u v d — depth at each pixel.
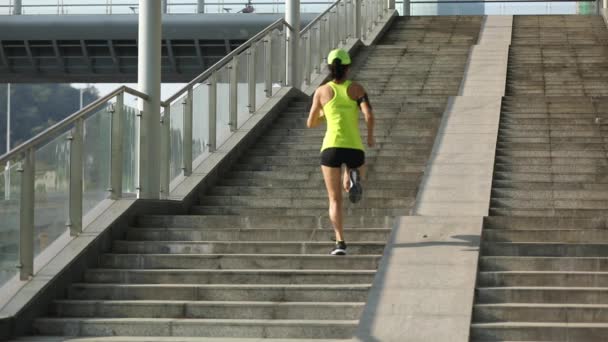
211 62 34.31
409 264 9.19
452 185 11.91
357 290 9.02
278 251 10.05
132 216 10.84
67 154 9.98
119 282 9.62
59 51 34.03
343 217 10.59
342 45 21.86
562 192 11.72
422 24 26.75
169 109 12.06
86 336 8.74
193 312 8.97
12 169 8.95
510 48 22.05
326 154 9.70
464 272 8.96
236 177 13.07
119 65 34.03
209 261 9.86
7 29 33.38
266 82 16.16
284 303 8.89
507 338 8.10
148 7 11.73
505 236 9.91
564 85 18.28
